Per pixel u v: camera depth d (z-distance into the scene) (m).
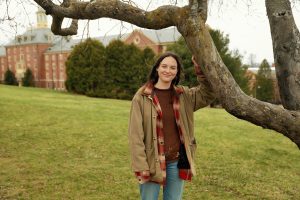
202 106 3.76
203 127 14.95
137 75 43.06
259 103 3.01
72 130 12.96
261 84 53.44
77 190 6.76
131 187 7.00
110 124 14.55
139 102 3.61
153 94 3.64
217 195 6.77
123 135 12.43
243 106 2.99
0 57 89.19
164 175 3.55
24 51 81.25
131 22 3.48
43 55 78.50
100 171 8.05
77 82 45.31
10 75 78.94
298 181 7.84
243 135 13.38
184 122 3.67
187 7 3.15
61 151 9.91
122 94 43.47
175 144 3.63
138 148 3.50
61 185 7.02
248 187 7.27
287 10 3.21
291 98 3.17
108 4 3.52
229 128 14.88
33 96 28.70
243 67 42.41
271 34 3.30
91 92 44.44
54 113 16.97
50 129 13.00
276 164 9.32
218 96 3.08
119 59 43.53
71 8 3.89
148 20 3.36
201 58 3.06
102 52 44.22
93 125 14.16
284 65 3.20
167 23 3.31
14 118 14.98
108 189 6.86
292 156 10.30
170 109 3.64
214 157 9.77
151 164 3.56
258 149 10.99
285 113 3.01
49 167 8.27
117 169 8.27
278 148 11.28
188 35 3.11
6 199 6.18
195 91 3.73
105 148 10.42
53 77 76.81
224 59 38.56
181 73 3.80
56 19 5.00
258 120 3.02
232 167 8.78
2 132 12.13
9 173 7.71
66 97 31.33
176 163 3.66
